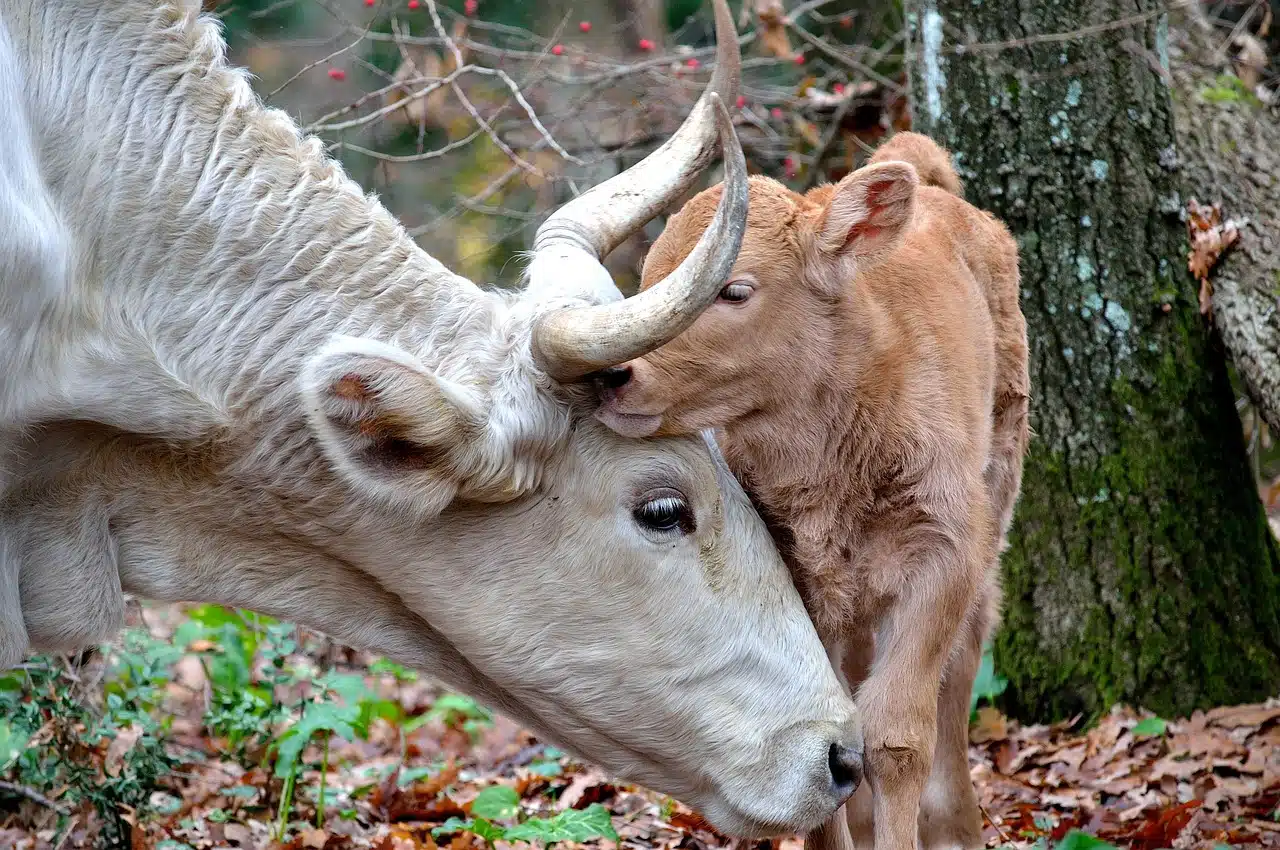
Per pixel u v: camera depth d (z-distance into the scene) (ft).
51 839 26.30
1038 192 32.40
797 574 22.09
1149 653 32.19
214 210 19.60
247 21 48.08
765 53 50.96
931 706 21.31
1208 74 36.81
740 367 20.35
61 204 18.80
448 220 47.14
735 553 20.58
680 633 20.26
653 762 20.88
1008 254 26.53
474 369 19.45
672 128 46.75
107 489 19.93
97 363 18.92
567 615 20.13
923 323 22.09
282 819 26.84
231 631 33.86
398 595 20.58
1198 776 28.58
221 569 20.62
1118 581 32.42
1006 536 29.99
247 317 19.63
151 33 19.63
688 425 20.10
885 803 20.99
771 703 20.51
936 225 24.40
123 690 30.91
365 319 19.89
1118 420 32.55
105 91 19.19
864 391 21.17
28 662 26.78
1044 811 27.89
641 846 27.20
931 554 21.57
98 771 27.04
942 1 32.55
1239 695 32.35
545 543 19.93
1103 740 30.94
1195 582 32.40
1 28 18.33
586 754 21.16
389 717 35.22
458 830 27.20
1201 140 34.55
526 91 47.03
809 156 47.78
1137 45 32.14
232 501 20.13
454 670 21.33
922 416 21.50
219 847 26.35
